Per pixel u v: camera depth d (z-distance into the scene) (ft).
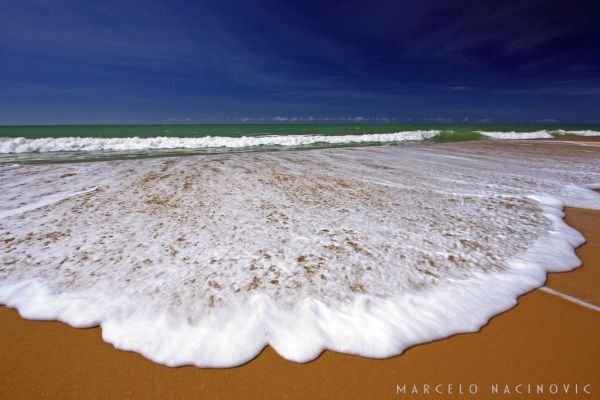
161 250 10.68
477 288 8.79
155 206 15.57
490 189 19.77
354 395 5.72
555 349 6.77
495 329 7.34
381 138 68.23
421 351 6.68
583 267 10.21
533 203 16.83
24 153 40.75
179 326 7.13
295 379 6.01
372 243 11.35
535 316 7.81
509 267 9.97
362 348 6.67
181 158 31.65
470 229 12.94
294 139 57.62
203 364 6.26
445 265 9.92
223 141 53.47
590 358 6.54
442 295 8.39
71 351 6.61
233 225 13.01
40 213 14.40
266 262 9.83
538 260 10.45
